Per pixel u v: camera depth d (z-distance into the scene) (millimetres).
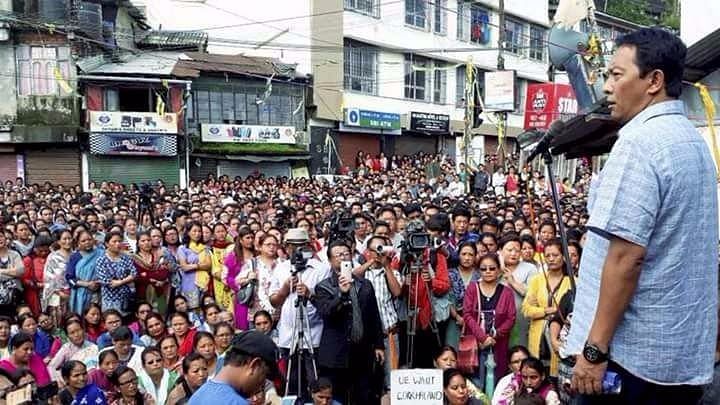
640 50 2326
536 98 22641
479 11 36562
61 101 24266
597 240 2410
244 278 8469
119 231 9242
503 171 24375
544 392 5977
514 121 39375
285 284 7051
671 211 2207
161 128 24922
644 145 2230
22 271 9328
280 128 27844
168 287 9344
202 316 8875
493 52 37344
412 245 6969
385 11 32000
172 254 9602
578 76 11914
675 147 2221
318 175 28359
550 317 6668
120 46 25844
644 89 2334
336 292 6508
